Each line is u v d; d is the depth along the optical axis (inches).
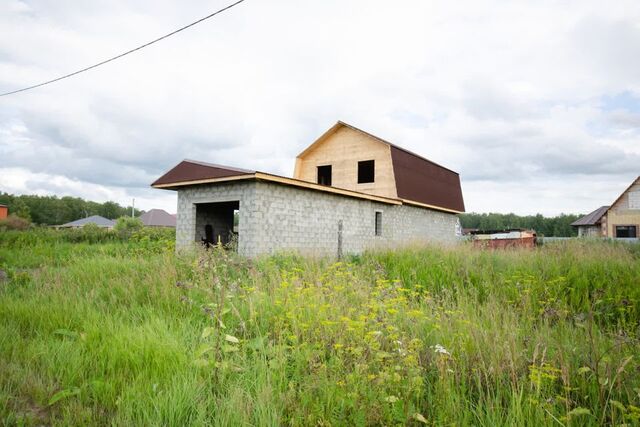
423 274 317.7
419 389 118.6
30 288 278.5
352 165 758.5
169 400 118.4
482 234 947.3
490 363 134.0
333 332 161.5
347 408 115.2
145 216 2065.7
